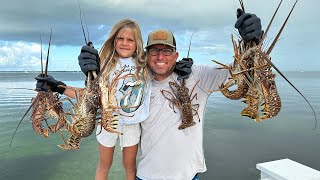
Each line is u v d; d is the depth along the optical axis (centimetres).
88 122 89
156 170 100
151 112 102
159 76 106
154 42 98
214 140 454
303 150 392
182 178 99
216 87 102
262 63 73
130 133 103
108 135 103
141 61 103
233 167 336
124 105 98
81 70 88
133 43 103
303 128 524
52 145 430
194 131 103
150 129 101
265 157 367
